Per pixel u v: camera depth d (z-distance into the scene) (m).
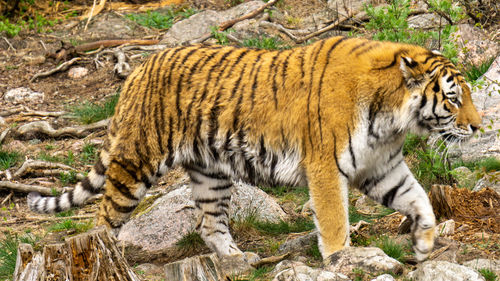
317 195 12.23
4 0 34.50
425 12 25.91
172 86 13.12
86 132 22.95
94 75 27.73
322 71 12.20
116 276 10.52
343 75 12.05
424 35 18.08
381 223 15.12
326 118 11.99
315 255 13.45
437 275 11.04
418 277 11.28
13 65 29.23
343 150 11.99
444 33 17.77
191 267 10.52
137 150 13.36
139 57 28.75
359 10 28.58
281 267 12.68
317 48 12.51
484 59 21.80
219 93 12.83
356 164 12.10
